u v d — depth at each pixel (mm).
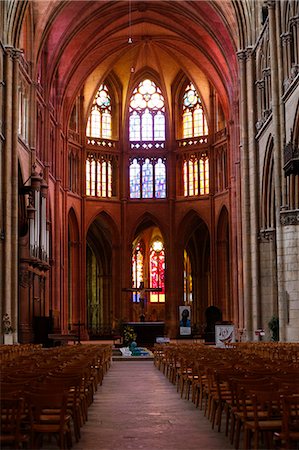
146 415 16422
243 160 49406
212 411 14742
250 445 11844
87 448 11961
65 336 49750
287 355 20953
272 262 45844
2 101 44656
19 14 45562
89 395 17984
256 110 48844
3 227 43469
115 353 48594
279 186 38875
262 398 10430
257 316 46125
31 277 49844
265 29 45062
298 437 9930
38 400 10414
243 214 49156
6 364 17000
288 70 39406
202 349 26484
